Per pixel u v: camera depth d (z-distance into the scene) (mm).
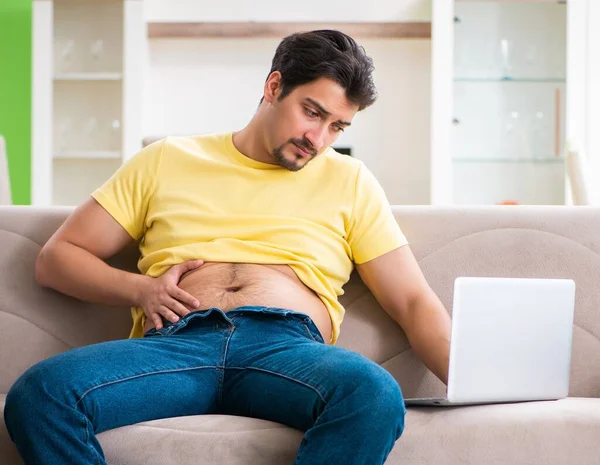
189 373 1621
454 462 1551
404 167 5191
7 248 2027
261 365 1610
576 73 4980
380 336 1999
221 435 1500
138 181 1960
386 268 1916
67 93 5094
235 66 5215
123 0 5051
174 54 5219
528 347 1684
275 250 1862
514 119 5016
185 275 1853
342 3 5191
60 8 5082
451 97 4953
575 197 3072
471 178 5027
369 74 1849
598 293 2025
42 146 5066
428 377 1988
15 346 1983
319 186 1942
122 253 2057
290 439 1501
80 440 1437
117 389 1515
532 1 5004
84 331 2012
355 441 1405
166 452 1490
